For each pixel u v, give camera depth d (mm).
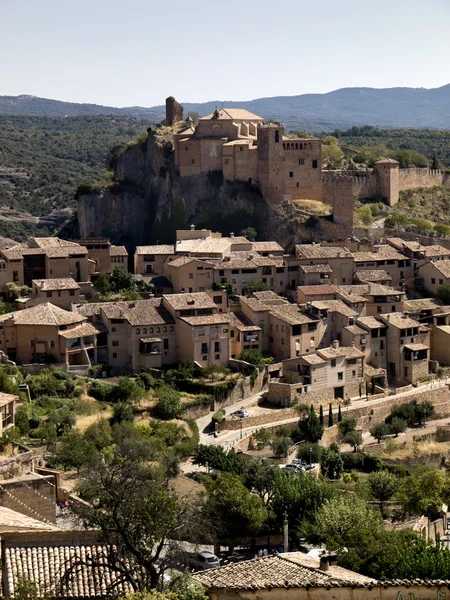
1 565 64188
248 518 115688
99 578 64438
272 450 170000
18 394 167250
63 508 88688
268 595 60438
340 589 58625
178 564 71500
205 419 184125
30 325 191875
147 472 85250
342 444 185750
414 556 87500
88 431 154125
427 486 131625
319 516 108000
